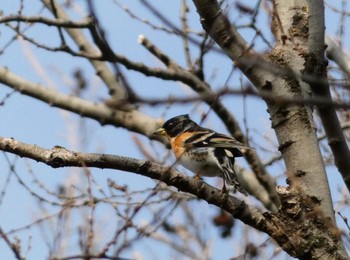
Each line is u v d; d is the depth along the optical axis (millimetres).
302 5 9539
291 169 8859
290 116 9000
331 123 9414
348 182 9672
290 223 8570
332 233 8430
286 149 8961
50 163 8734
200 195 8805
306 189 8695
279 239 8586
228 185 13031
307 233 8461
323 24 9172
